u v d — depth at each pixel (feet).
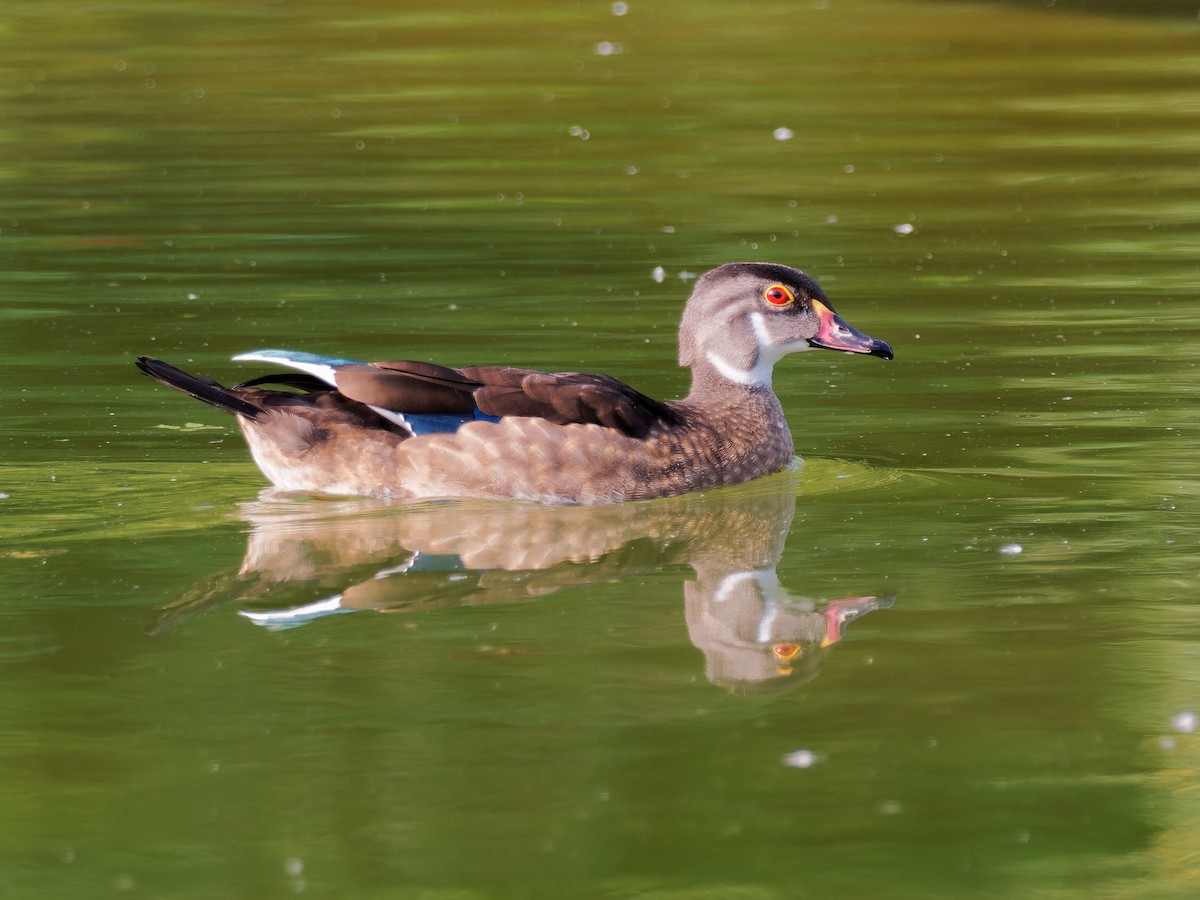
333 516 43.55
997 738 30.58
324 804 28.19
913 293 65.67
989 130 97.86
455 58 118.93
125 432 49.55
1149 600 37.09
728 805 28.25
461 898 25.80
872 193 82.89
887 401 53.83
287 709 31.60
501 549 41.27
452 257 70.18
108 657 33.91
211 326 60.18
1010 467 47.29
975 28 130.72
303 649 34.45
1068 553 40.27
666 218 77.36
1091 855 26.81
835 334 49.03
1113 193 82.84
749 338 48.96
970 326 61.41
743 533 42.65
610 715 31.50
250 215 77.36
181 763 29.55
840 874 26.35
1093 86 110.11
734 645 34.76
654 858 26.68
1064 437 49.73
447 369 45.85
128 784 28.84
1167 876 26.17
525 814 27.96
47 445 48.24
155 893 25.80
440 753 29.94
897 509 44.19
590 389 46.26
